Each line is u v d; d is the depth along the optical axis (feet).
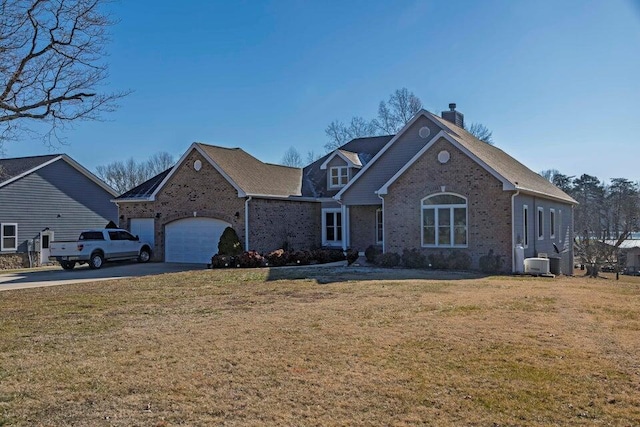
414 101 142.41
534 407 16.38
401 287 44.32
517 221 62.08
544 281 51.55
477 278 52.75
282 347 23.73
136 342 25.34
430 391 17.87
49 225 97.86
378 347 23.47
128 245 80.89
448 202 63.93
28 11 44.21
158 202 84.58
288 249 82.33
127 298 41.14
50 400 17.74
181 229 82.74
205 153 79.30
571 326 27.66
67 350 24.23
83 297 42.42
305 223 86.63
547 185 91.35
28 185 94.07
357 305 34.78
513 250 59.67
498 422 15.34
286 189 85.40
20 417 16.33
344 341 24.63
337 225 87.86
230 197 76.89
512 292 41.22
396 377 19.34
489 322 28.73
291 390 18.21
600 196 195.93
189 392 18.21
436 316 30.53
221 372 20.30
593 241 129.70
